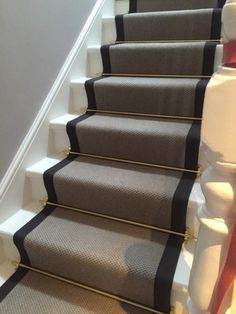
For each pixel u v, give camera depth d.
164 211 1.38
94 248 1.33
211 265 0.72
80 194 1.55
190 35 1.97
